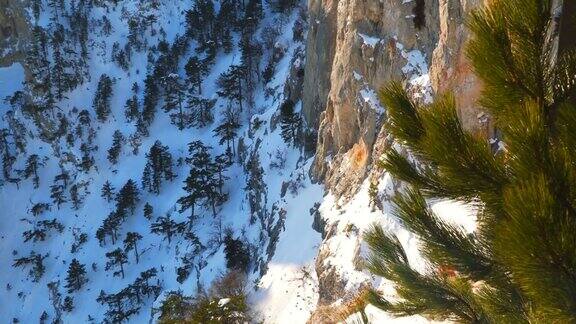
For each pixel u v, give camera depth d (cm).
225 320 2856
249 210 5281
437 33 2412
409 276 473
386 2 2719
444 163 324
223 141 6938
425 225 386
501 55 313
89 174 8762
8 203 8788
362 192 2642
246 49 7494
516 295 392
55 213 8525
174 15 11619
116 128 9619
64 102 9931
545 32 314
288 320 2680
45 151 9394
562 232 219
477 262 370
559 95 307
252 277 3744
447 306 465
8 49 10538
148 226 7275
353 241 2322
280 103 5569
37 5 10869
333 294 2198
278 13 8488
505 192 254
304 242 3238
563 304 234
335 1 3959
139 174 8556
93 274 7088
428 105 350
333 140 3512
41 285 7506
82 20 10788
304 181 3909
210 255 5175
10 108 10012
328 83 4125
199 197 6297
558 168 245
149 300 6094
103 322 6109
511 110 310
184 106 8838
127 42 11094
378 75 2814
